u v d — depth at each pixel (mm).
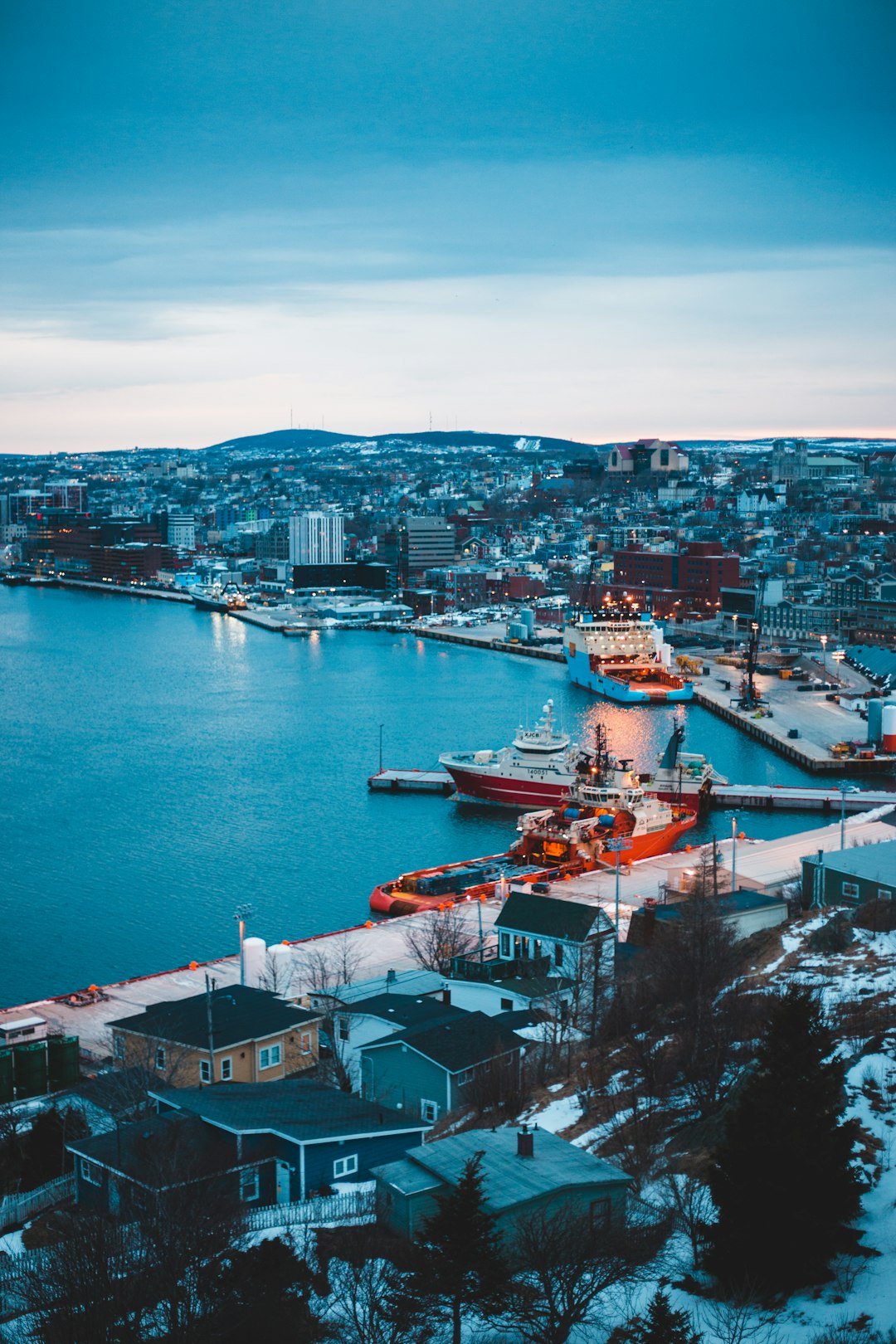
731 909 114188
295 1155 68125
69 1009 123125
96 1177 70188
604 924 114938
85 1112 83875
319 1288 56188
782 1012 55688
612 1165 66688
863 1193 56500
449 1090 83562
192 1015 96562
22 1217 73938
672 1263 56062
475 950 124688
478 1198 52031
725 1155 54125
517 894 118688
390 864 189625
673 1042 81000
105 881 180875
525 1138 60500
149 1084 83938
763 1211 52625
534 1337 50875
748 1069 72125
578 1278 51031
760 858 157750
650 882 155875
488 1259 51000
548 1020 95188
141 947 153875
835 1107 55438
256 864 189625
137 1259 56406
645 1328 49906
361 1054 88250
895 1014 77750
